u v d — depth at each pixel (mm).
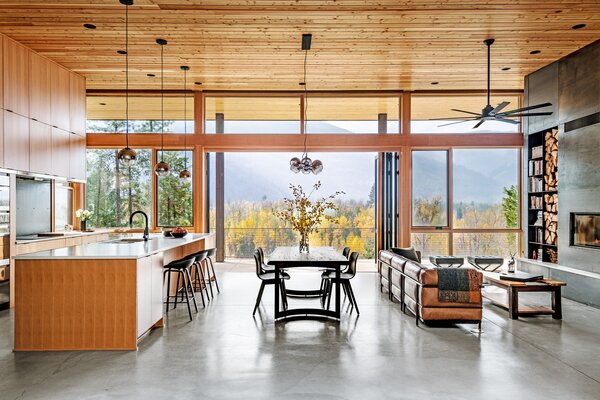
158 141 7934
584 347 3803
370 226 10133
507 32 5246
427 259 8047
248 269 8609
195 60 6340
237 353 3627
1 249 5141
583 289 5523
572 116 5945
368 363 3395
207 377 3113
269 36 5391
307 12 4699
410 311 5090
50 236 6371
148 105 8102
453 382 3033
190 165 7992
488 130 8117
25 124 5711
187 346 3811
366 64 6520
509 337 4102
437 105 8156
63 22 4930
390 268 5816
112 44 5652
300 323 4586
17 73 5547
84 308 3732
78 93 7090
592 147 5527
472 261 6496
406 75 7102
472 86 7816
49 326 3713
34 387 2953
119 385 2975
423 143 7914
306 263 4680
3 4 4465
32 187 6648
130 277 3752
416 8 4590
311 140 7875
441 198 8086
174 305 5371
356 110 8172
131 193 8125
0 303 5105
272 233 10234
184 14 4738
